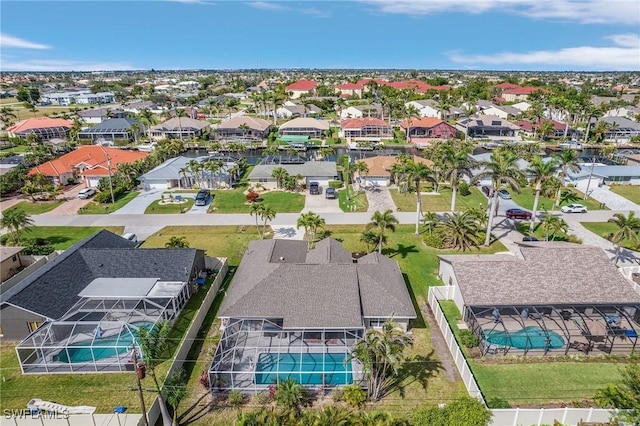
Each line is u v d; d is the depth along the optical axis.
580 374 33.91
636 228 48.03
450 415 26.95
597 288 40.00
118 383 33.19
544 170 59.19
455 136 138.00
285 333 36.19
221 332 39.31
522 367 34.69
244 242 59.47
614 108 167.50
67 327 37.50
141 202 77.12
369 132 137.50
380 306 38.03
